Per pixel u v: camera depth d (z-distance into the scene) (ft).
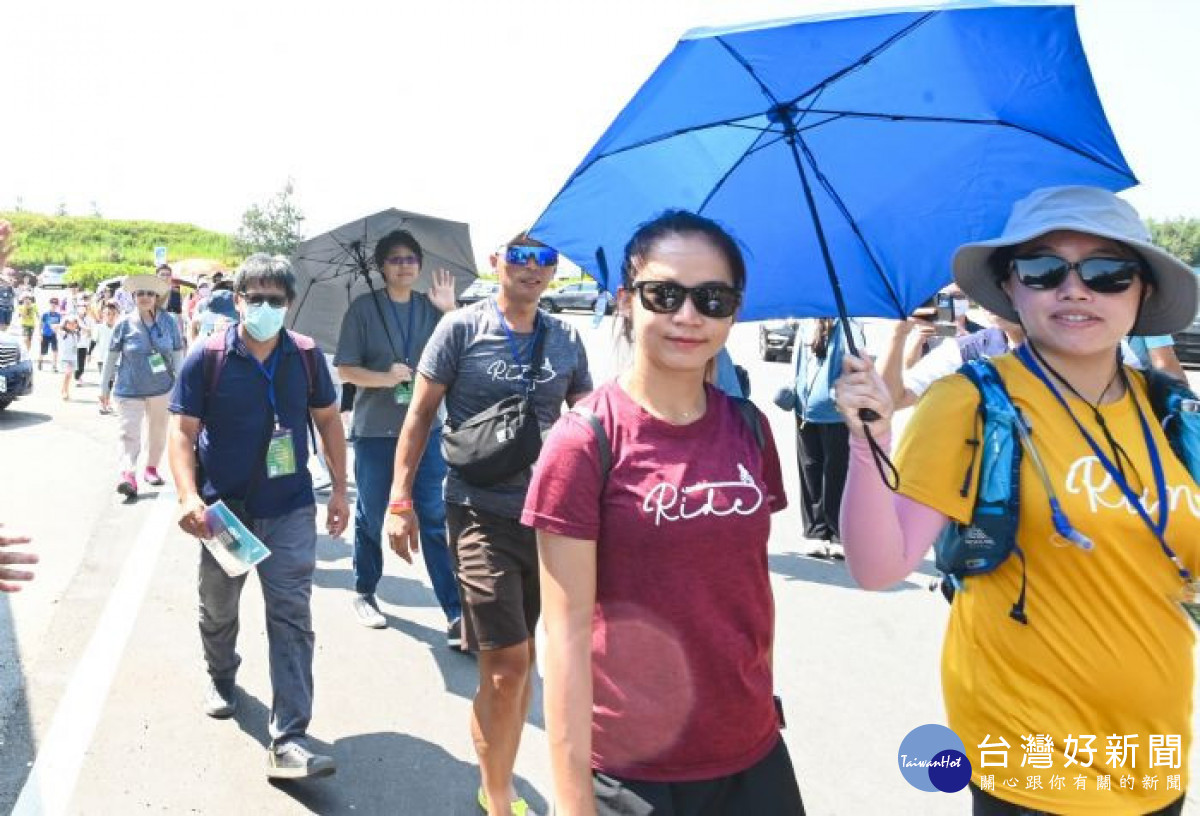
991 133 6.51
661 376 5.70
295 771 10.39
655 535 5.51
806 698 13.02
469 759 11.41
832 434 18.74
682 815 5.68
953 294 11.41
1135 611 5.91
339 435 12.13
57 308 56.49
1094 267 5.94
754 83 5.94
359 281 18.30
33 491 24.54
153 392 24.64
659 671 5.60
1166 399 6.13
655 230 5.65
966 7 5.62
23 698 12.54
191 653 14.11
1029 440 5.95
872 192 6.70
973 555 6.09
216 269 57.36
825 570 18.65
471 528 9.73
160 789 10.46
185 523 10.56
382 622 15.39
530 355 10.75
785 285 7.06
